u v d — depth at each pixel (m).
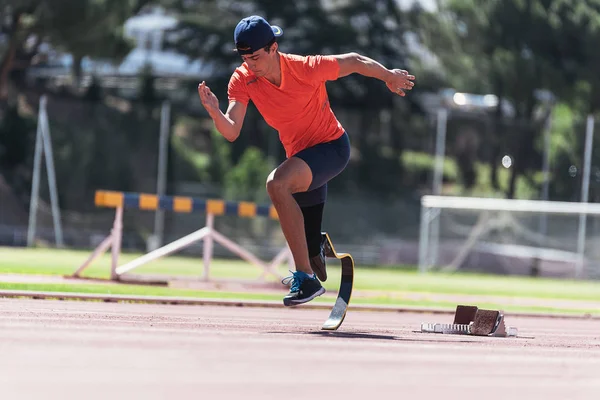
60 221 67.38
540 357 8.16
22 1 61.91
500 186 88.12
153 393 5.05
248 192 72.25
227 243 25.28
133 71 94.56
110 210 68.81
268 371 6.16
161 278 24.34
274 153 88.69
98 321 9.83
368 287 33.38
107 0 65.81
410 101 97.50
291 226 10.18
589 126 57.66
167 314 12.81
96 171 70.00
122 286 20.97
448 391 5.64
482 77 80.19
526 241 65.31
